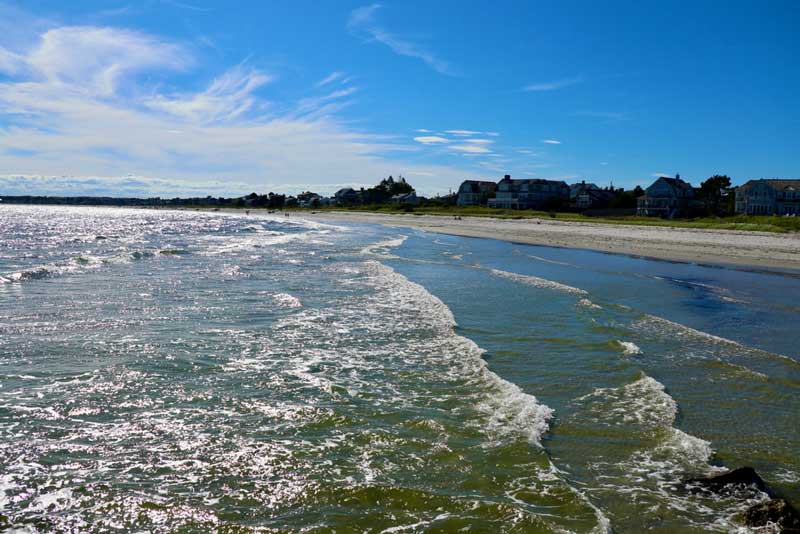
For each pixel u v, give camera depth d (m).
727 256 36.53
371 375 10.53
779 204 87.88
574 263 31.62
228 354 11.65
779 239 49.16
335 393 9.52
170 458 7.05
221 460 7.01
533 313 16.50
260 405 8.89
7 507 5.85
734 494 6.43
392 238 53.34
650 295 20.33
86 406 8.65
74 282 20.64
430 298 18.59
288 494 6.23
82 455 7.07
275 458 7.09
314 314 15.79
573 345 12.96
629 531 5.67
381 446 7.49
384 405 9.00
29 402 8.73
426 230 68.44
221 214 157.00
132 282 20.83
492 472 6.82
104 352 11.50
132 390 9.39
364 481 6.53
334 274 24.45
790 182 91.19
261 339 12.93
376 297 18.70
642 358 11.97
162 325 14.00
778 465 7.30
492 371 10.96
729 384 10.42
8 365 10.51
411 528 5.60
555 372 10.96
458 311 16.69
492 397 9.43
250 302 17.31
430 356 11.84
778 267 30.64
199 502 6.04
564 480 6.68
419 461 7.08
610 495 6.40
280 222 95.06
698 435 8.17
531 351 12.45
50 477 6.50
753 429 8.41
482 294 19.78
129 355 11.34
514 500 6.19
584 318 15.85
